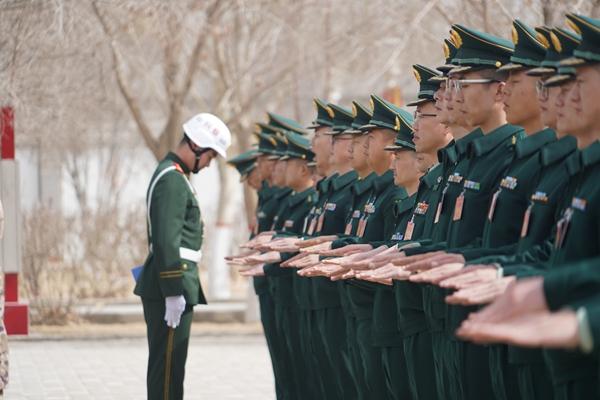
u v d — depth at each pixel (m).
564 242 11.82
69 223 45.41
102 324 41.34
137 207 48.03
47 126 36.69
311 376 21.58
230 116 43.22
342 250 17.25
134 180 68.06
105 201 56.09
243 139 45.00
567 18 11.72
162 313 19.22
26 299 41.47
